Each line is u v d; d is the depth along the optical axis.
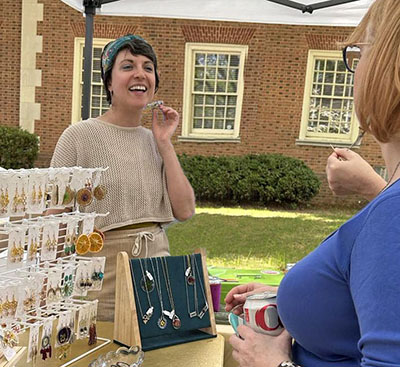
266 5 4.58
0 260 1.58
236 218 8.85
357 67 0.84
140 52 2.00
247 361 1.04
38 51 10.70
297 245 7.07
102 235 1.81
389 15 0.75
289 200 10.23
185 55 10.71
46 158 10.98
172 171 2.11
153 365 1.53
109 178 1.94
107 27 10.61
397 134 0.77
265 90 10.79
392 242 0.69
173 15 4.68
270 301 1.14
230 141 10.91
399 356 0.64
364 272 0.71
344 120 10.96
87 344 1.65
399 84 0.71
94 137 1.99
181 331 1.74
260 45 10.65
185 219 2.21
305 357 0.97
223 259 6.11
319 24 4.64
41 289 1.46
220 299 2.51
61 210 1.90
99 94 11.00
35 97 10.85
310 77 10.70
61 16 10.58
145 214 2.02
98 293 1.94
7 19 10.64
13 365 1.33
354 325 0.84
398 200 0.72
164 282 1.71
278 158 10.37
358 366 0.85
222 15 4.72
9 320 1.35
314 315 0.86
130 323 1.62
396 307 0.66
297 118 10.80
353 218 0.81
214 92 10.97
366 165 1.42
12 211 1.38
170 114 2.16
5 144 10.23
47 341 1.49
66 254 1.68
